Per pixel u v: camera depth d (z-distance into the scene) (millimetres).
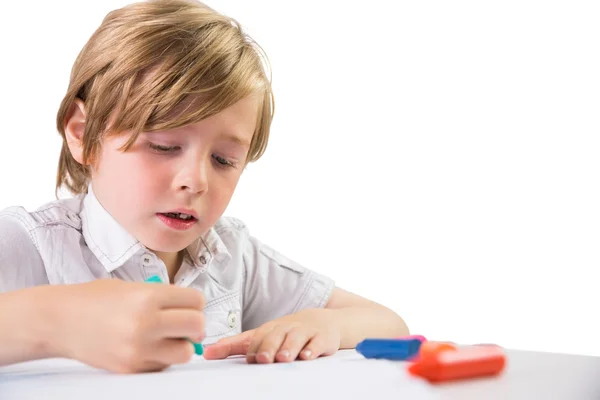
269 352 644
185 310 528
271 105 1044
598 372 562
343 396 412
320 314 880
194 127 839
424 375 480
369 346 597
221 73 879
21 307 550
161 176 847
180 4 991
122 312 520
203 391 418
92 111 907
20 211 1008
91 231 985
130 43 894
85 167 1010
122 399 396
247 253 1194
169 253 1027
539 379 509
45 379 473
